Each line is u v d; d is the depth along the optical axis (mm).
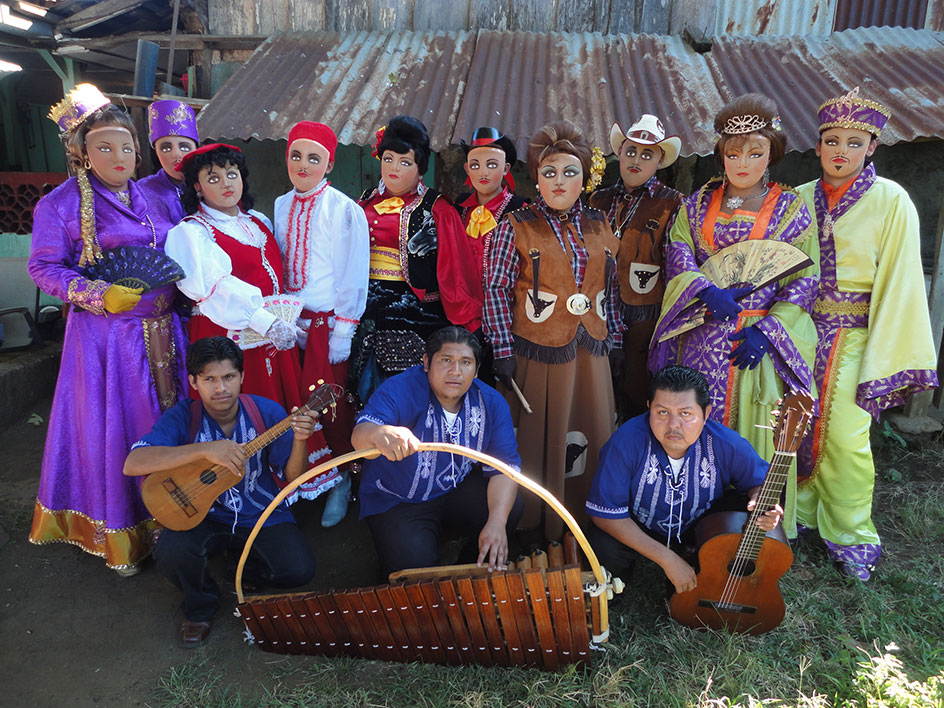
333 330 3051
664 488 2520
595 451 2959
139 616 2658
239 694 2248
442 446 2133
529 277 2818
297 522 3350
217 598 2584
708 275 2852
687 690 2217
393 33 5008
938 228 4230
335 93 4328
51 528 2910
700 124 3951
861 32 4781
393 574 2395
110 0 5055
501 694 2219
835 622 2557
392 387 2572
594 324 2865
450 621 2268
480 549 2426
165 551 2428
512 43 4824
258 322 2783
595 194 3500
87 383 2740
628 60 4605
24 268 5766
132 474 2436
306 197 3029
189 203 2918
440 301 3145
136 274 2672
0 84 7234
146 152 4480
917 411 4324
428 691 2260
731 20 4922
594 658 2396
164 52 5305
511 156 3326
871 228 2805
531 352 2844
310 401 2428
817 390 2922
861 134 2717
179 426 2559
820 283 2918
